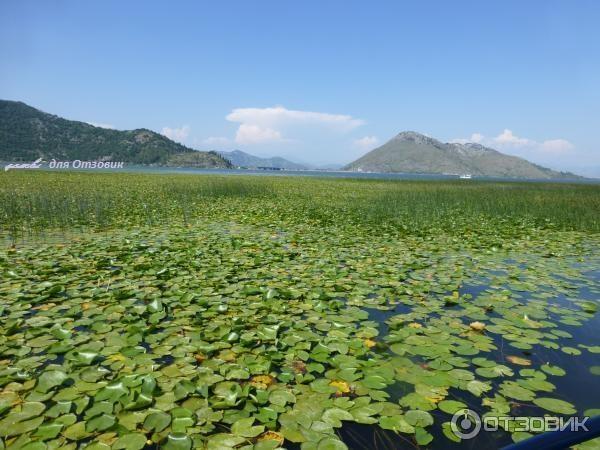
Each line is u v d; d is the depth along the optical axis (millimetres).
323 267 5824
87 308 3971
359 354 3129
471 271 5891
